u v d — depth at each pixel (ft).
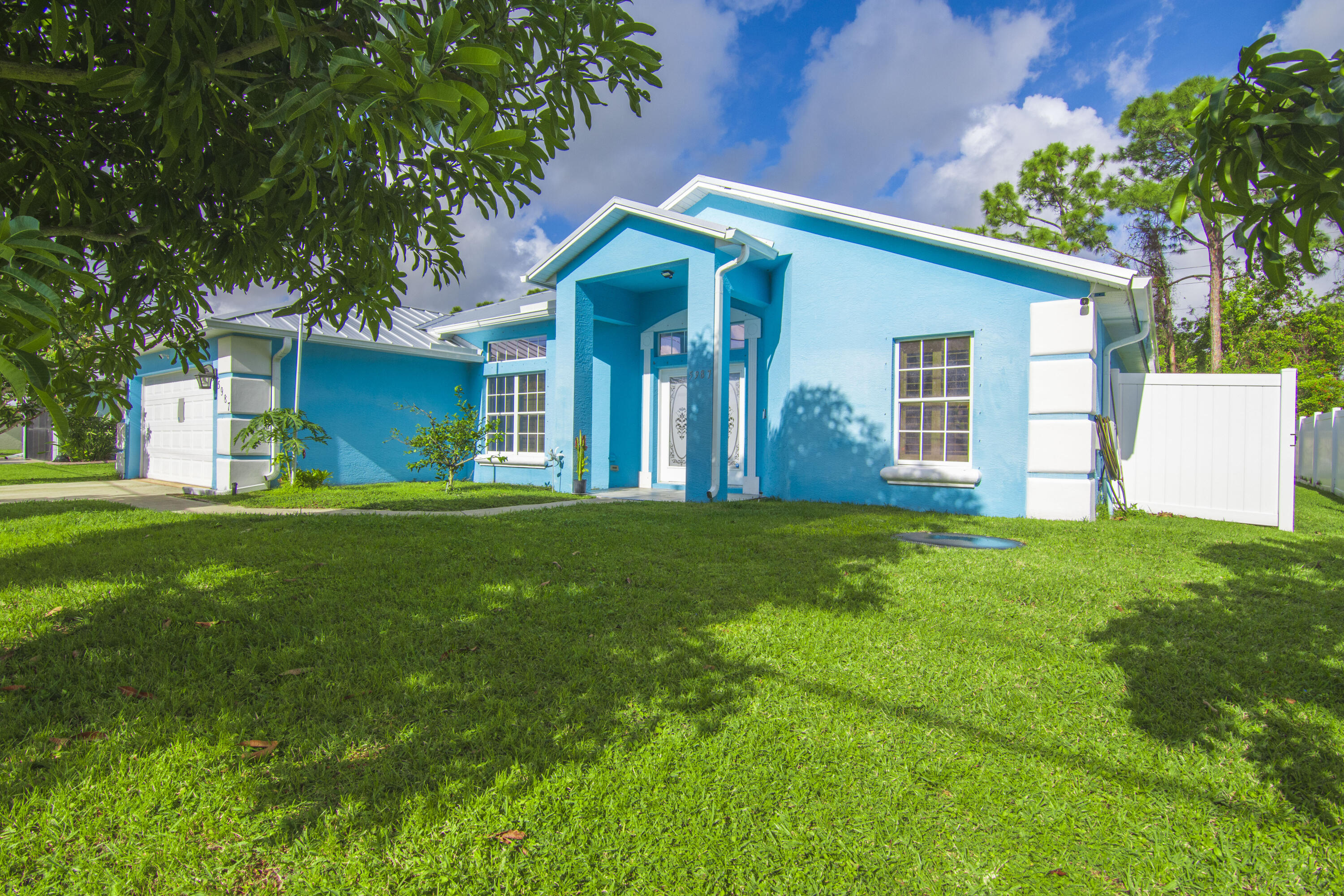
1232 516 26.61
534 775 7.13
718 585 14.83
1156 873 5.95
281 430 35.27
